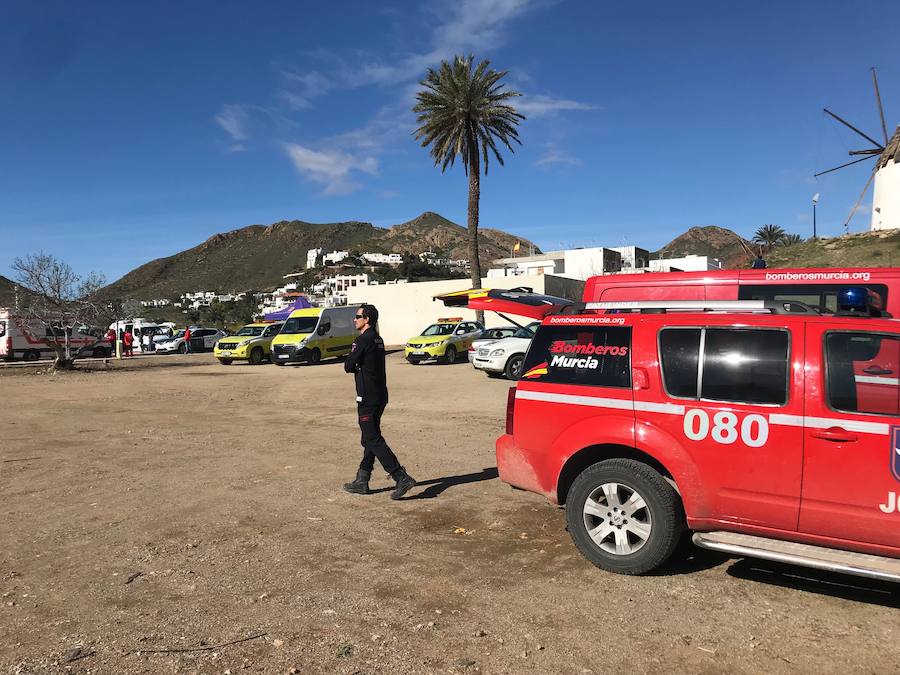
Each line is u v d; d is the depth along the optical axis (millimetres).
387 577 4059
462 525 5152
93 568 4242
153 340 38906
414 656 3070
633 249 62969
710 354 3953
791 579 3984
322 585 3936
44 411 12414
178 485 6512
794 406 3641
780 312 4043
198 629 3355
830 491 3506
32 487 6438
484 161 29203
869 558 3410
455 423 10508
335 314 26141
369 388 5922
